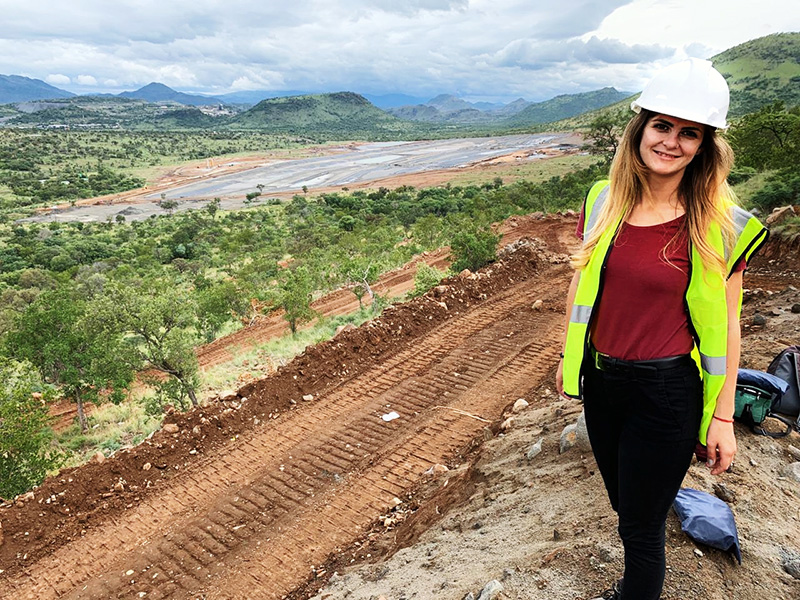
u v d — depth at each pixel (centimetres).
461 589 395
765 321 985
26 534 768
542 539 426
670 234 194
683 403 201
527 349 1217
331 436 948
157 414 1454
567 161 14488
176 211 12594
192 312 2731
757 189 2561
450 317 1416
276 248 6575
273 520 768
